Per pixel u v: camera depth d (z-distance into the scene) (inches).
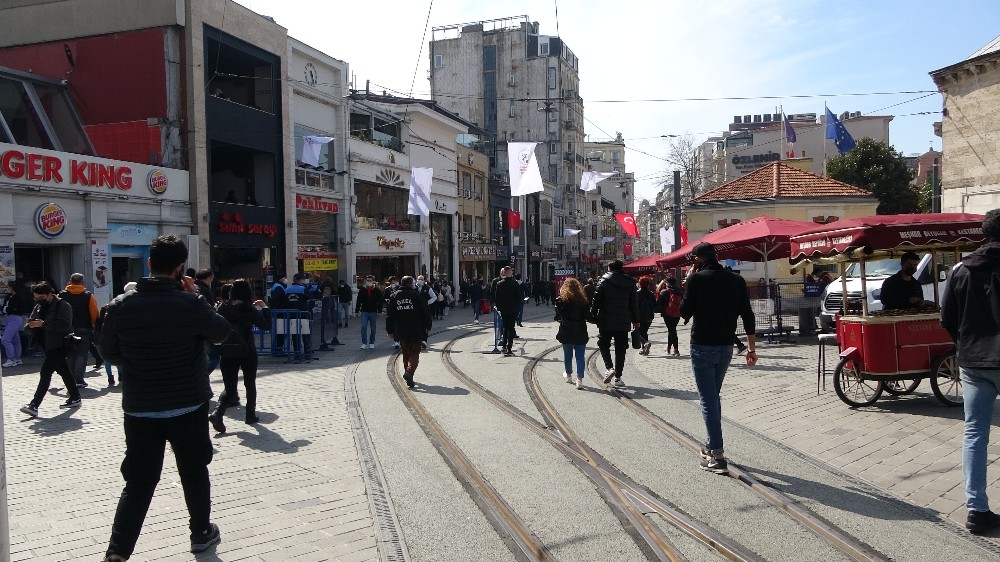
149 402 165.9
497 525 198.4
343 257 1233.4
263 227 1011.9
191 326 169.3
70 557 179.9
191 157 888.9
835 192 1100.5
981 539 183.6
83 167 735.1
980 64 1089.4
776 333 661.9
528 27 2770.7
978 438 189.5
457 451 276.7
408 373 434.0
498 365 541.3
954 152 1160.2
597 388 426.9
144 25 885.2
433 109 1621.6
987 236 193.3
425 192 1274.6
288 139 1078.4
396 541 187.5
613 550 180.7
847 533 187.6
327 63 1199.6
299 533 194.2
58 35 911.7
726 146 3253.0
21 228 679.1
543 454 273.7
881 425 313.9
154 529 197.6
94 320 448.8
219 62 1008.9
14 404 392.5
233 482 241.8
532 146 884.6
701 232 1152.8
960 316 193.3
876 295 595.5
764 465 255.1
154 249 173.8
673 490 227.8
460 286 1722.4
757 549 178.5
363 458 269.9
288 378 481.7
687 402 379.6
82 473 255.9
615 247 3481.8
